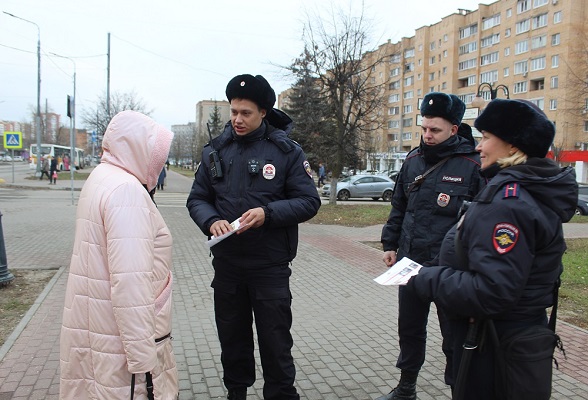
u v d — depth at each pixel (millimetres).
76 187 24984
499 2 58156
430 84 69312
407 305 3117
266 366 2857
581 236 12984
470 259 1797
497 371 1809
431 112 2973
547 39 51031
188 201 3053
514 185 1755
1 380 3508
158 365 2160
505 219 1723
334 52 17734
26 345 4160
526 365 1748
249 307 2986
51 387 3410
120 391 2008
